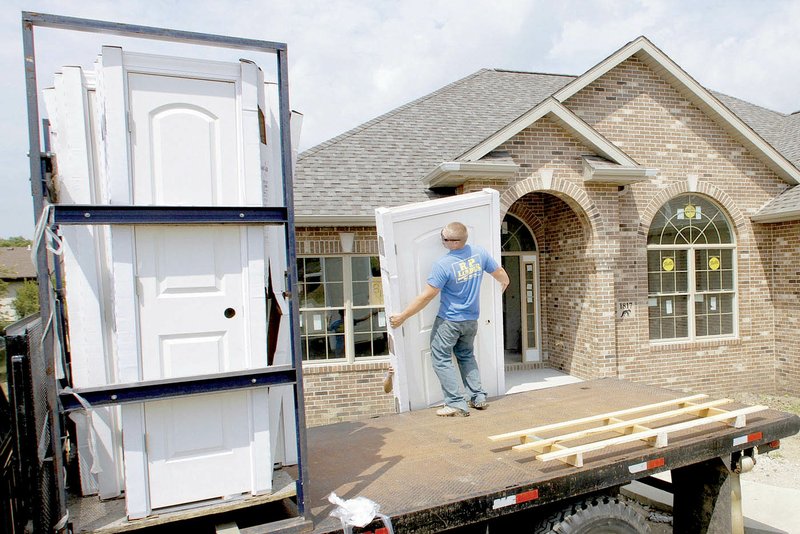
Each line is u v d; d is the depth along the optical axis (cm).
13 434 208
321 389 827
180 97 228
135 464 219
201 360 230
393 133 1021
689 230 970
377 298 855
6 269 2684
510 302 1027
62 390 205
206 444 229
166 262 225
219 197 234
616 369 876
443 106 1130
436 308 466
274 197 280
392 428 387
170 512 223
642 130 938
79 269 233
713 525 360
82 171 237
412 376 451
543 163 840
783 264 973
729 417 355
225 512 252
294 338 232
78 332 235
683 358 944
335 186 854
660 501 482
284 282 296
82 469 248
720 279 984
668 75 939
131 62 220
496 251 490
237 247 235
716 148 970
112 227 216
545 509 304
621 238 916
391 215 439
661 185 939
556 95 873
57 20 204
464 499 257
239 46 229
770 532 438
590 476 294
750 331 982
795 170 979
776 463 632
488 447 336
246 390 235
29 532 217
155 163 225
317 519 240
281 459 287
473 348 449
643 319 924
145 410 220
